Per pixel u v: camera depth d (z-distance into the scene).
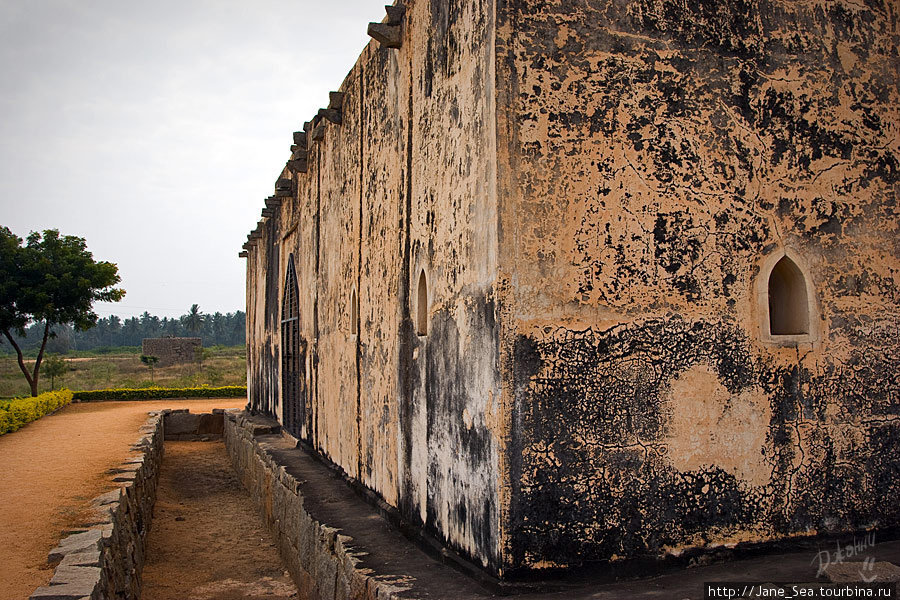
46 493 9.30
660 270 5.63
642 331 5.54
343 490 9.45
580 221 5.41
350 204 10.10
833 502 6.06
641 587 5.14
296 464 11.68
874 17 6.59
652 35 5.74
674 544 5.52
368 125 9.16
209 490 15.88
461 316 5.87
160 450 18.75
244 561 10.23
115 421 19.77
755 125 6.05
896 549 5.96
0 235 26.52
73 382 42.28
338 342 10.70
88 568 5.68
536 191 5.31
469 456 5.66
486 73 5.43
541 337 5.25
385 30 7.78
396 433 7.70
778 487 5.90
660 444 5.53
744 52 6.07
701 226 5.79
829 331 6.19
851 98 6.43
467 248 5.77
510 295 5.20
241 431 17.50
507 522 5.10
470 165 5.71
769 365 5.94
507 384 5.15
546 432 5.23
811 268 6.18
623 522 5.38
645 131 5.66
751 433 5.83
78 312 27.53
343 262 10.48
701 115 5.86
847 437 6.16
